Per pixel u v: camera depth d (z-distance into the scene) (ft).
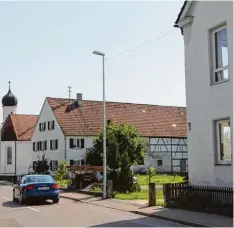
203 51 60.44
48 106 199.62
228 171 55.42
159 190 95.55
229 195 51.08
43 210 62.49
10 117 236.63
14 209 64.49
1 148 229.25
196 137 61.36
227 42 56.08
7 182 182.60
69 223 47.91
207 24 59.67
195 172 61.21
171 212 55.01
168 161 204.03
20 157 224.12
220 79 57.93
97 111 203.51
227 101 55.42
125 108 213.46
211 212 53.42
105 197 81.51
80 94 204.95
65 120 190.49
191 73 62.75
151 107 220.84
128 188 94.02
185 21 63.36
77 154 185.37
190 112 62.75
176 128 212.84
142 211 57.11
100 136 106.93
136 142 100.99
